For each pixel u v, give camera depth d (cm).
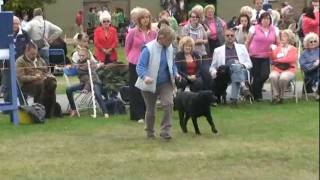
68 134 1070
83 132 1086
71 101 1266
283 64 1373
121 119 1212
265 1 2089
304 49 1423
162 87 997
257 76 1397
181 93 1051
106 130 1102
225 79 1327
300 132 1045
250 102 1380
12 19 1159
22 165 861
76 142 1004
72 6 4084
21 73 1234
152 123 1017
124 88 1293
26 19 3073
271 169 820
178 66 1291
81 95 1376
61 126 1146
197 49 1388
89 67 1276
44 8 3841
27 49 1253
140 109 1184
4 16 1152
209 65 1370
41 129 1118
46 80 1227
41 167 848
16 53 1353
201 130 1082
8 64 1223
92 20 3753
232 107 1317
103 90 1291
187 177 790
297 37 1744
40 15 1598
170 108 996
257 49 1389
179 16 3747
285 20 2612
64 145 982
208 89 1310
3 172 825
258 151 912
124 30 3472
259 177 786
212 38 1477
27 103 1279
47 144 991
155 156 897
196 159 875
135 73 1166
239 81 1327
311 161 853
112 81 1298
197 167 834
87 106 1324
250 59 1388
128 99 1269
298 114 1221
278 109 1285
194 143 977
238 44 1377
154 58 980
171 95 1002
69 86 1295
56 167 848
